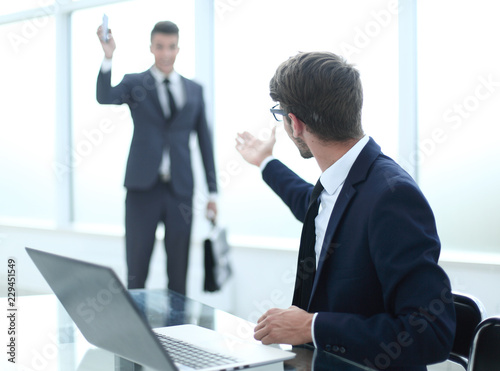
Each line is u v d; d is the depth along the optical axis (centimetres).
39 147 491
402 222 113
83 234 450
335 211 126
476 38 322
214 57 402
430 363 111
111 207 457
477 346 115
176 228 364
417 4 336
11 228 486
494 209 326
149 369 108
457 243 337
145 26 420
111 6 434
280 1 376
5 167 511
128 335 101
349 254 123
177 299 167
